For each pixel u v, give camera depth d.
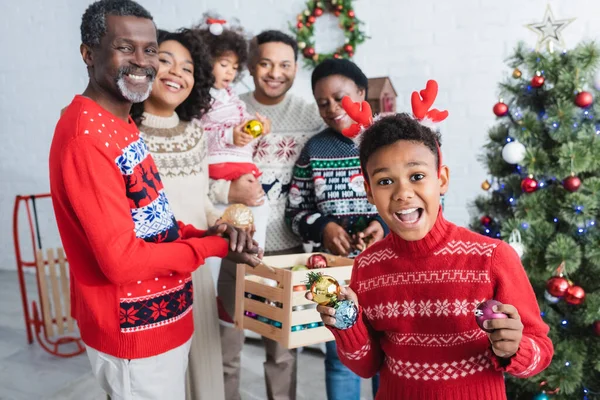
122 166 1.04
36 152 3.91
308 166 1.74
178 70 1.43
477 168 2.78
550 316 1.76
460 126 2.80
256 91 1.97
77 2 3.61
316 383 2.27
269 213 1.84
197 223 1.48
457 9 2.74
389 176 0.91
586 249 1.70
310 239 1.70
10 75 3.89
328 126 1.80
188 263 1.11
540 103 1.85
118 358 1.09
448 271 0.92
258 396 2.17
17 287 3.68
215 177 1.73
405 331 0.94
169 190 1.42
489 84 2.72
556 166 1.74
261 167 1.85
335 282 0.93
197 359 1.47
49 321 2.69
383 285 0.97
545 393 1.76
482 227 1.97
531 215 1.77
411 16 2.84
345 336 0.93
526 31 2.62
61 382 2.31
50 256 2.69
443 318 0.91
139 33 1.08
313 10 2.98
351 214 1.67
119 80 1.07
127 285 1.09
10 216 4.04
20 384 2.29
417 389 0.93
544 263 1.76
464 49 2.75
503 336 0.76
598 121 1.74
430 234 0.94
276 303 1.28
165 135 1.45
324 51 3.03
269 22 3.14
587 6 2.50
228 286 1.80
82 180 0.97
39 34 3.76
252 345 2.72
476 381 0.91
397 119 0.95
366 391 2.18
